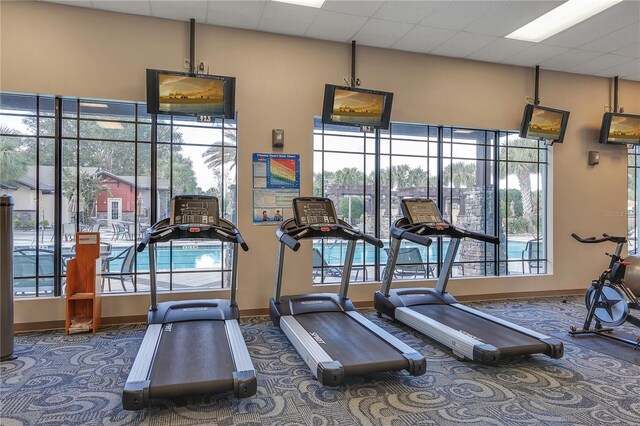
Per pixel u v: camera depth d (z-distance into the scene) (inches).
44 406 104.6
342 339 135.0
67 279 161.3
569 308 214.8
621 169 257.6
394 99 214.7
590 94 251.6
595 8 173.5
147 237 137.5
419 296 190.2
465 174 236.8
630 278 174.6
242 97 191.8
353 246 174.2
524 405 107.3
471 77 228.8
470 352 132.2
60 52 169.3
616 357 143.6
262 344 154.9
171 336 134.2
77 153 179.0
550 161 244.7
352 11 173.6
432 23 184.2
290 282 198.4
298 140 199.6
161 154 189.2
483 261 240.5
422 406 106.4
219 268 200.2
